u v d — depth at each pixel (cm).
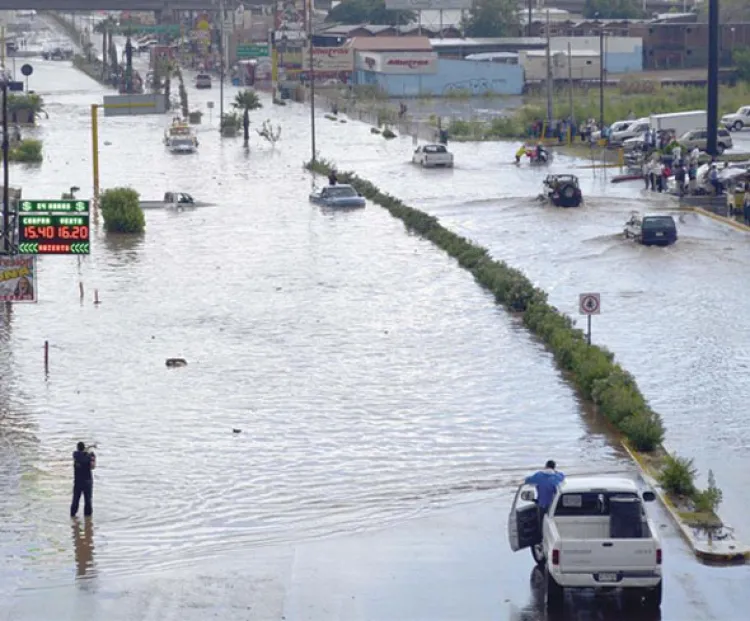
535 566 4953
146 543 5309
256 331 9194
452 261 11919
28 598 4691
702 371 7906
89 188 17500
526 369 8094
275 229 13888
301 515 5625
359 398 7481
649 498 4903
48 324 9450
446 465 6281
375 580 4838
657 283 10600
